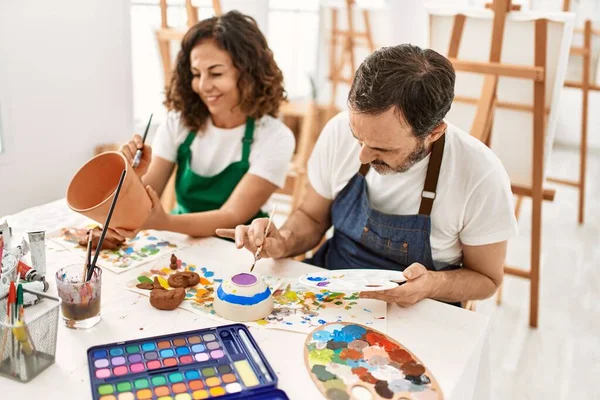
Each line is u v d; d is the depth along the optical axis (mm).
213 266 1184
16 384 789
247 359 863
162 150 1637
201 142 1632
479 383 1057
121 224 1132
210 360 854
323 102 4477
